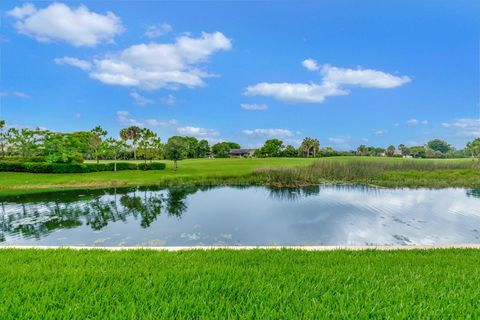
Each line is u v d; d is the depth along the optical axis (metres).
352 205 11.85
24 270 3.08
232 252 4.14
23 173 24.81
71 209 11.51
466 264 3.45
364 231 8.08
